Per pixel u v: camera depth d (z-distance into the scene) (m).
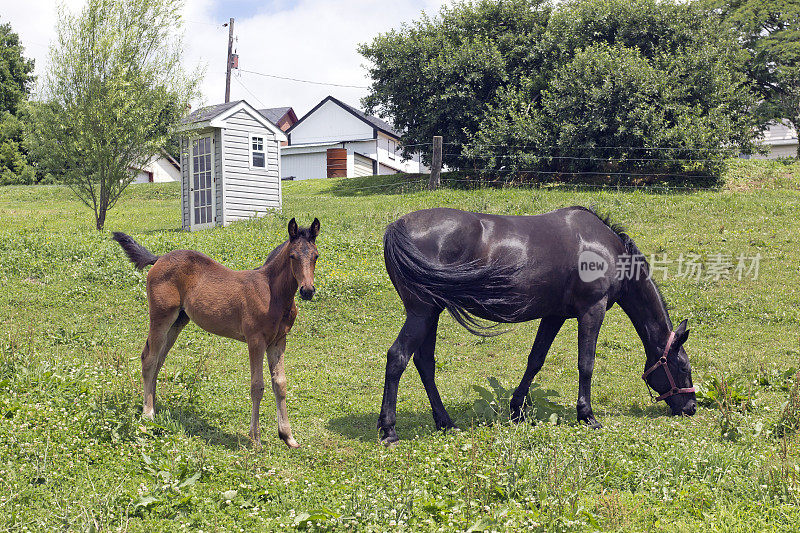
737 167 26.91
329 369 10.62
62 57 20.83
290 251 7.02
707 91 26.39
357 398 9.36
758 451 7.16
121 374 8.86
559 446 6.96
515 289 7.83
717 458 6.68
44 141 21.14
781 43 32.12
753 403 8.56
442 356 11.66
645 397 9.59
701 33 27.19
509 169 27.81
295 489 6.23
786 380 9.36
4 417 6.96
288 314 7.33
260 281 7.28
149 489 5.95
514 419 8.23
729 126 25.44
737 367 10.52
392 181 31.47
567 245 8.16
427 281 7.47
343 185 32.53
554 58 28.98
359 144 53.91
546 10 29.95
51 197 32.38
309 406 8.88
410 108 30.97
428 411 8.87
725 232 18.06
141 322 12.36
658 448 7.05
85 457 6.46
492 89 29.84
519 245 7.91
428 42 29.92
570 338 12.61
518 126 27.05
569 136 26.19
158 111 21.66
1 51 54.03
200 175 23.78
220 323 7.45
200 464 6.36
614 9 27.81
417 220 7.87
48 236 17.67
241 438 7.45
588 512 5.68
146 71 21.53
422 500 5.97
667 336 8.85
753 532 5.54
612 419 8.52
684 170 25.73
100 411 7.13
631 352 11.64
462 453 6.78
